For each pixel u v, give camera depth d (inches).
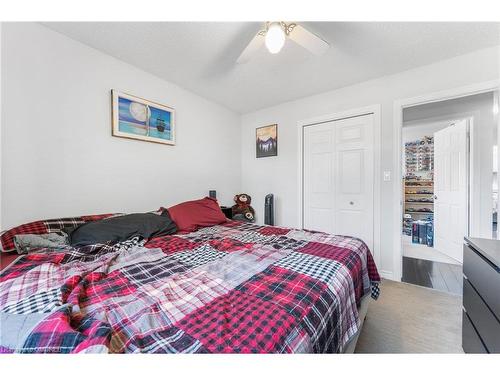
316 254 49.8
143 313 26.7
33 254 46.0
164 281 36.5
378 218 96.3
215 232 73.2
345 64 84.3
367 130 99.7
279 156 127.3
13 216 57.1
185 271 40.9
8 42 56.2
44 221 58.9
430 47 73.6
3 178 55.6
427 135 164.2
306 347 25.1
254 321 25.8
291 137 122.3
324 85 102.3
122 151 81.0
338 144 107.9
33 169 60.4
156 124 91.3
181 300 30.5
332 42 70.6
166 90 96.3
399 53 77.0
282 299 30.7
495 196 107.1
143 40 69.4
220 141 126.0
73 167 68.4
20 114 58.1
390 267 94.0
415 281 91.2
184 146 105.0
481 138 110.6
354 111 101.6
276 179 128.9
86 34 66.3
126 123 81.1
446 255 123.6
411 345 53.6
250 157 138.9
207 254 50.4
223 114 128.0
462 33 66.7
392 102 92.5
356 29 64.6
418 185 168.4
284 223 126.4
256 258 46.8
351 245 57.4
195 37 68.3
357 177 102.9
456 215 118.1
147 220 68.7
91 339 20.8
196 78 95.0
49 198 63.4
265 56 78.9
